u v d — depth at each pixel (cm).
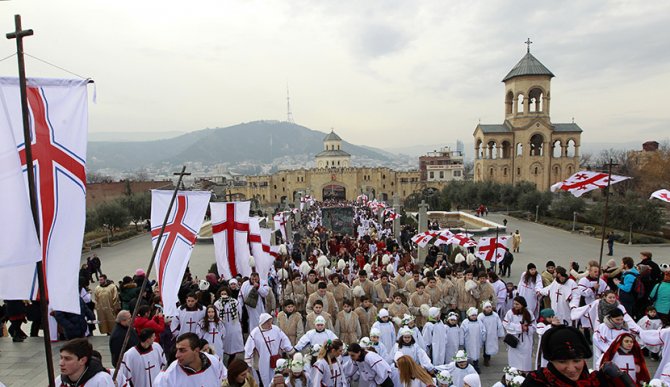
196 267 3503
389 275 1703
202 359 707
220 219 1588
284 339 1060
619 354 784
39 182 655
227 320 1252
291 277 1683
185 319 1134
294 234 4281
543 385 406
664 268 1311
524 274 1591
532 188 7025
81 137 688
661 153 8025
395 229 4003
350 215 5641
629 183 7088
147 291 1500
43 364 1283
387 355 1080
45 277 652
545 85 8938
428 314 1245
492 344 1268
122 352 763
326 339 1079
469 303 1514
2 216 556
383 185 12519
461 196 7475
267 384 1037
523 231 5019
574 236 4609
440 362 1185
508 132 9056
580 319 1376
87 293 1534
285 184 12562
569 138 9075
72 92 686
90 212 4597
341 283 1538
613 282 1498
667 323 1229
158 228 1092
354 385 1172
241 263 1592
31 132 653
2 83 641
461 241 2267
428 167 12419
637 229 4219
